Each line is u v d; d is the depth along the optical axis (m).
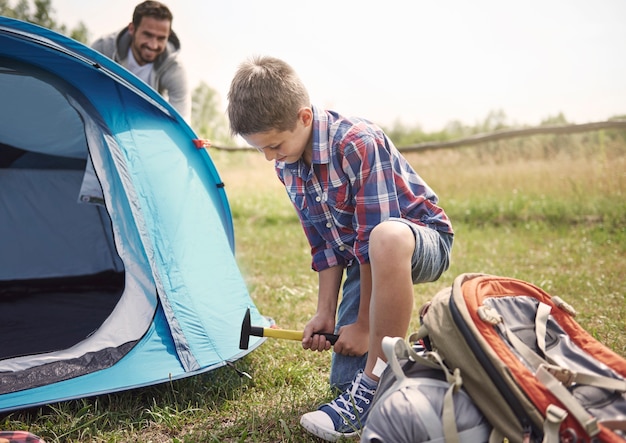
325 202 2.12
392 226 1.87
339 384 2.23
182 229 2.70
